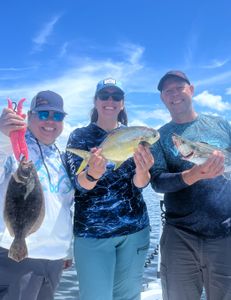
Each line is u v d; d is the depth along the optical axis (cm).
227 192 127
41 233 110
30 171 101
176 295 131
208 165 117
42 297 113
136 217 131
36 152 117
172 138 127
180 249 130
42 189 106
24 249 101
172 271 132
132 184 132
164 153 137
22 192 100
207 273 128
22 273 107
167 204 136
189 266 129
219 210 126
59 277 119
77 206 130
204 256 127
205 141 131
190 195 128
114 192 129
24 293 107
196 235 127
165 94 137
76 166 126
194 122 135
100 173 119
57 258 114
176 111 136
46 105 121
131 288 132
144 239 134
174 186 125
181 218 130
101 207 128
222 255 125
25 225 101
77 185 124
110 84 136
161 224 141
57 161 122
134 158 121
